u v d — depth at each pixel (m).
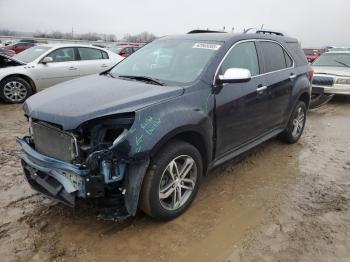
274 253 2.97
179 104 3.27
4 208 3.54
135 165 2.93
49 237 3.10
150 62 4.27
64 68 9.44
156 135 2.94
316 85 9.16
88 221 3.35
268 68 4.72
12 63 9.06
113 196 3.04
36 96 3.54
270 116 4.80
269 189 4.15
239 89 4.01
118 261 2.84
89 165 2.77
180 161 3.40
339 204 3.83
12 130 6.39
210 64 3.76
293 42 5.70
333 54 10.51
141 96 3.16
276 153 5.40
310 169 4.81
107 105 2.94
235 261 2.87
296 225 3.39
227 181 4.33
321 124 7.47
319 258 2.93
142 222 3.37
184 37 4.48
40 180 3.22
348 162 5.13
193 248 3.02
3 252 2.88
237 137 4.16
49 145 3.12
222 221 3.43
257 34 4.75
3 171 4.45
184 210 3.53
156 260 2.86
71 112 2.87
